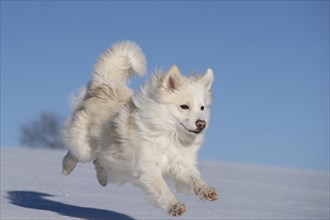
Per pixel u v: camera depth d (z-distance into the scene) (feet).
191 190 22.77
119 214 26.68
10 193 30.60
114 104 25.08
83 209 27.30
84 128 25.61
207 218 27.37
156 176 22.26
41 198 29.81
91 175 44.80
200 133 22.54
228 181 51.19
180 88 22.57
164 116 22.34
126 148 23.13
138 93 23.32
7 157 56.90
